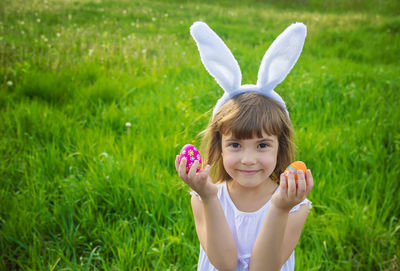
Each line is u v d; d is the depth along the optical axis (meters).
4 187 3.04
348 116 4.23
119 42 6.64
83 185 2.98
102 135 3.75
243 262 1.55
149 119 4.07
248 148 1.45
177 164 1.43
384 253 2.57
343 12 11.69
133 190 2.94
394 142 3.62
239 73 1.56
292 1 12.88
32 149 3.52
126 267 2.36
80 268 2.38
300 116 4.23
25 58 5.46
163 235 2.59
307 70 5.71
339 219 2.73
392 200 2.98
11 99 4.36
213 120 1.61
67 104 4.44
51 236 2.70
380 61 7.21
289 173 1.23
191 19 9.14
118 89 4.81
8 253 2.57
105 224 2.76
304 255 2.45
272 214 1.33
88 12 9.31
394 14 11.27
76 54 5.96
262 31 8.08
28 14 8.38
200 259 1.77
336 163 3.37
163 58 5.91
